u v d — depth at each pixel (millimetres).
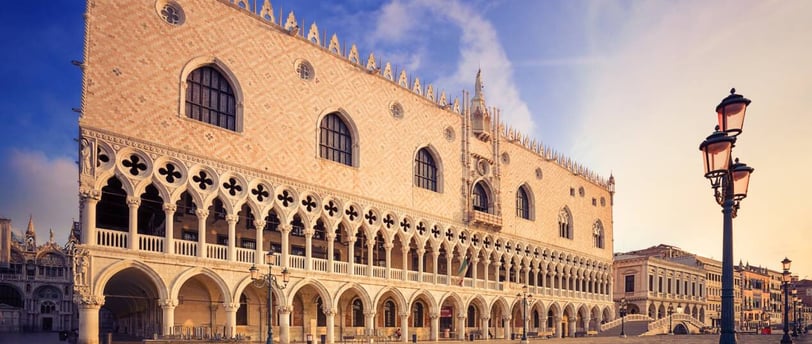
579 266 87062
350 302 55750
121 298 48531
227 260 40625
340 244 55250
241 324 46750
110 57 36188
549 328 84438
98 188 35062
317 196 47719
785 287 36812
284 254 44406
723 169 12719
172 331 37094
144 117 37500
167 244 37781
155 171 37750
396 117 57219
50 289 92812
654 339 70062
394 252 62062
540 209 79125
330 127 50906
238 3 43812
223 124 42625
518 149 75938
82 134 34656
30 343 47844
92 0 35562
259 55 44781
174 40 39562
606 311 93812
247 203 43094
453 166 63812
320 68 49500
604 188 97938
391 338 55938
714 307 126188
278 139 45250
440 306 59375
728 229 13078
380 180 54062
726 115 13133
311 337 43969
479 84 70000
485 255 67562
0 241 89625
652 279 104250
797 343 50281
